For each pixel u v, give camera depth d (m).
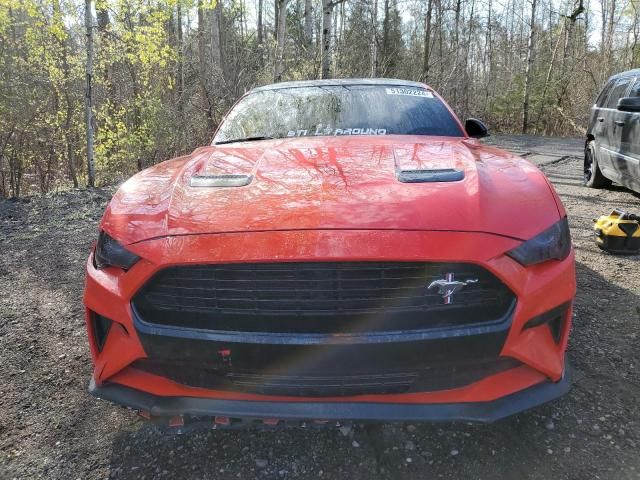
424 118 3.43
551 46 24.84
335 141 2.96
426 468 2.05
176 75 12.66
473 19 24.27
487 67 26.95
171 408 1.96
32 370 2.88
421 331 1.81
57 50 10.73
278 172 2.38
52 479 2.06
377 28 18.56
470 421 1.85
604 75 22.00
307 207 2.01
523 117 20.86
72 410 2.51
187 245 1.92
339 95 3.64
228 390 1.95
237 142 3.29
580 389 2.53
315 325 1.82
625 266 4.27
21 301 3.87
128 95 11.75
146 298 1.96
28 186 11.23
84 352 3.07
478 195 2.06
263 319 1.84
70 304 3.79
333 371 1.83
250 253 1.84
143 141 11.59
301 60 13.58
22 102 10.36
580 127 20.02
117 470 2.10
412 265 1.81
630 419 2.30
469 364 1.86
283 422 2.04
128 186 2.51
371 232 1.86
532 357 1.92
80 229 5.95
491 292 1.86
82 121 11.27
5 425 2.40
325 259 1.79
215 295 1.88
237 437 2.26
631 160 6.27
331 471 2.05
